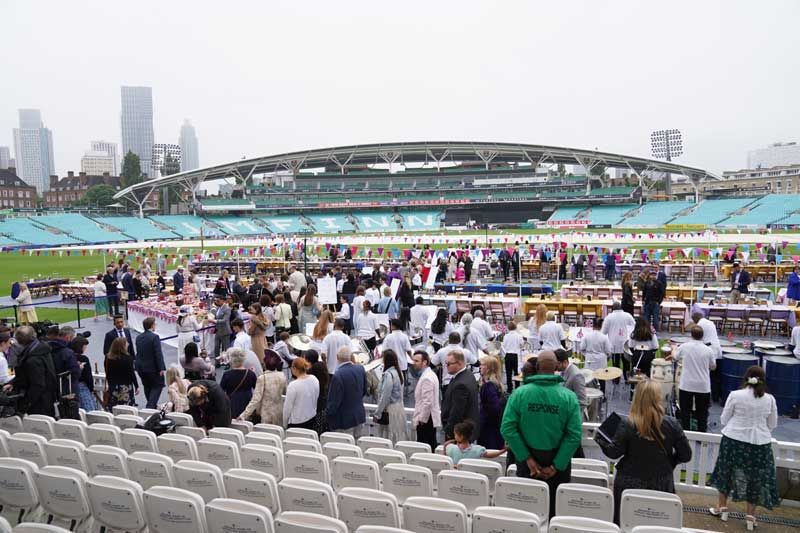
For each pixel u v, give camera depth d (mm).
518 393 5398
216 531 4586
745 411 6477
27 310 20391
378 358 11797
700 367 9258
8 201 146000
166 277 34125
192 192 110188
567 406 5188
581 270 32438
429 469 5672
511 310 20844
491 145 99062
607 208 102312
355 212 114625
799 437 10062
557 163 115812
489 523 4398
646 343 11508
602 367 11281
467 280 31531
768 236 52250
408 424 9281
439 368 12055
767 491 6363
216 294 20781
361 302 15516
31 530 4195
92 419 8391
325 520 4285
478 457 6598
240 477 5344
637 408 5297
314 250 49312
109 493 5098
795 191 125938
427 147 100438
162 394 13195
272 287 21141
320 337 11797
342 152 102125
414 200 108812
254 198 112375
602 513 5055
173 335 18234
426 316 15336
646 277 18344
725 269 30641
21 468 5574
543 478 5414
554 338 11578
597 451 8852
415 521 4652
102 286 23781
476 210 113688
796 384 11094
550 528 4270
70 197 163375
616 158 100875
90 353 17781
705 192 128750
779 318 18062
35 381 8211
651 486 5258
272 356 8914
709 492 7445
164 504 4812
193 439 6711
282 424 8742
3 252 66188
